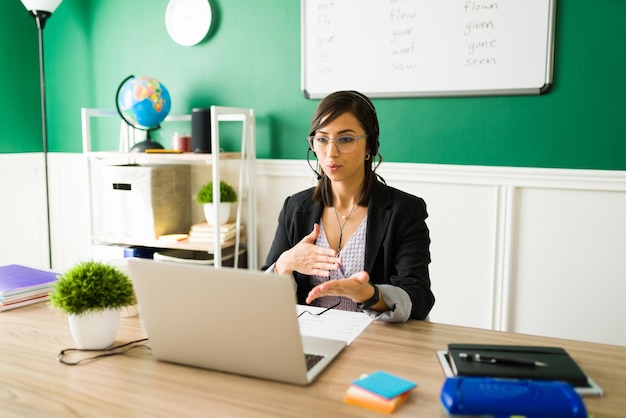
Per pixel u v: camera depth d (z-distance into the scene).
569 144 2.26
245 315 0.94
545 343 1.15
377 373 0.94
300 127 2.72
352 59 2.55
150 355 1.09
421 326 1.25
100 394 0.92
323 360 1.04
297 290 1.54
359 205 1.55
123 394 0.92
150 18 2.96
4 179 3.07
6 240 3.10
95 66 3.11
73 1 3.11
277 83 2.74
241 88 2.81
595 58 2.18
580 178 2.23
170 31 2.88
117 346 1.13
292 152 2.75
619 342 2.27
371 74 2.53
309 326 1.24
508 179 2.34
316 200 1.60
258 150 2.82
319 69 2.62
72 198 3.27
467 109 2.39
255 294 0.92
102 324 1.11
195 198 2.97
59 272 1.62
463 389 0.84
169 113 2.96
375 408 0.86
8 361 1.06
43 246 3.30
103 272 1.13
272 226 2.83
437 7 2.37
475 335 1.19
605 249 2.25
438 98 2.43
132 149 2.71
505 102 2.33
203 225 2.73
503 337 1.18
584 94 2.21
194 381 0.97
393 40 2.46
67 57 3.17
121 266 1.34
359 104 1.45
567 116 2.24
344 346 1.12
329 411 0.86
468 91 2.36
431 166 2.46
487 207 2.41
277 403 0.89
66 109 3.21
